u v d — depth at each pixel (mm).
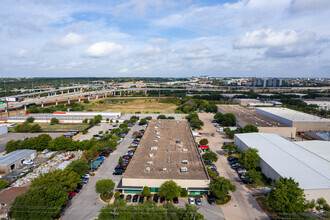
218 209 43250
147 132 84312
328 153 63906
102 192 47062
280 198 39062
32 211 35500
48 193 38281
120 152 74250
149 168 51219
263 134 79875
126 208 36531
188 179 47281
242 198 47344
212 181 47875
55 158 68375
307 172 50312
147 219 35188
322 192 43156
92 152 65000
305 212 41312
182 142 72000
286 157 59094
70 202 45344
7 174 58125
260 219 40406
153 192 47906
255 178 51469
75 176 48219
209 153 63750
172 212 36594
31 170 59719
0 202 42188
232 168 62500
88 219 40094
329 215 39594
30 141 72812
